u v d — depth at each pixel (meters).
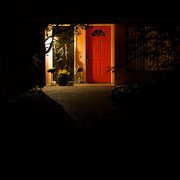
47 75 16.89
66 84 17.14
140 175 5.84
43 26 13.10
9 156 6.88
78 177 5.75
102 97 13.73
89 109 11.48
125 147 7.42
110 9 11.45
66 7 11.30
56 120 9.89
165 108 9.88
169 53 9.38
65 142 7.81
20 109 11.05
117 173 5.93
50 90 15.48
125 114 10.69
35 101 12.52
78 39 17.42
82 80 17.56
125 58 16.47
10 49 11.55
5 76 11.63
